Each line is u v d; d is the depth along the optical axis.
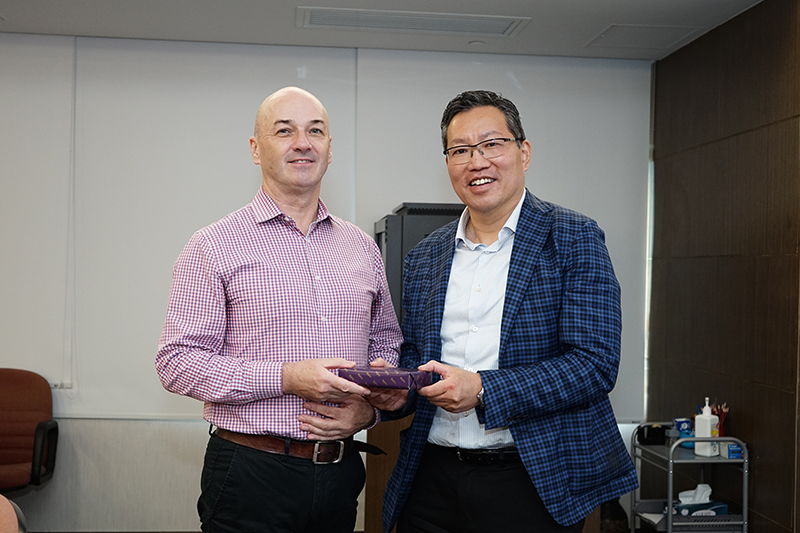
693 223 3.74
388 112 4.03
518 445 1.67
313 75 4.00
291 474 1.79
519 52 4.04
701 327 3.64
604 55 4.08
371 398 1.87
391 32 3.72
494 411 1.60
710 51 3.61
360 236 2.13
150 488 3.93
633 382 4.21
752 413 3.21
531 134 4.12
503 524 1.72
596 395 1.68
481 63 4.08
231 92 3.95
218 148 3.95
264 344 1.83
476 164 1.78
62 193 3.87
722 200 3.47
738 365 3.32
